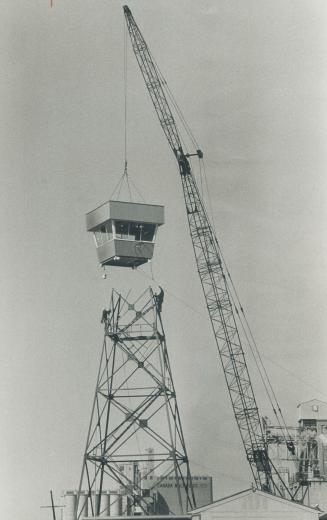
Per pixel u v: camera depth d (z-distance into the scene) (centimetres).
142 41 11119
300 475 11294
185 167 11212
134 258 8025
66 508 8756
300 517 7125
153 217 8025
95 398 8000
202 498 9812
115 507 8719
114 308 8275
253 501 7169
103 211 7969
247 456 10888
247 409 10862
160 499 9638
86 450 7900
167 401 7938
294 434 11775
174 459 7825
